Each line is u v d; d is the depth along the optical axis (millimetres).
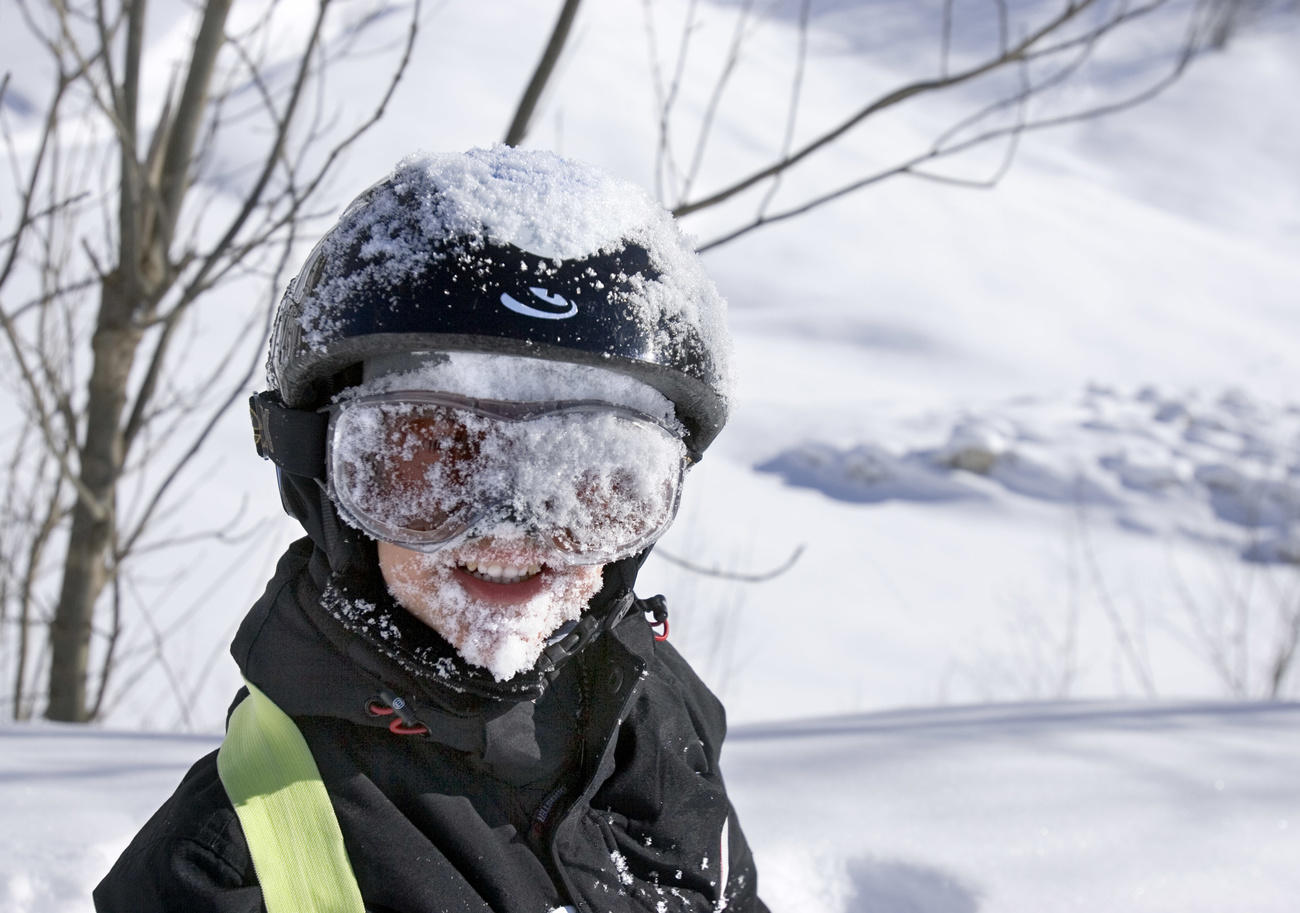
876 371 12148
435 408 700
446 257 714
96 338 2574
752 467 9164
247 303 8445
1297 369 13969
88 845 1365
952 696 5676
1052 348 13555
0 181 9602
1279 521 8602
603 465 711
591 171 789
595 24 19172
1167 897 1418
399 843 765
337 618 767
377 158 12062
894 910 1420
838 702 5355
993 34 24062
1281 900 1429
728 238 2057
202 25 2316
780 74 20578
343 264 747
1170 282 16625
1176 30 25766
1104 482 8992
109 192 2531
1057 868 1466
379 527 696
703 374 767
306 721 802
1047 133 22078
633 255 747
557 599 750
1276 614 7152
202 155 2451
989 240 16453
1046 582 7520
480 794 818
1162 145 22297
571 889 813
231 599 5086
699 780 942
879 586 7117
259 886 747
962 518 8477
